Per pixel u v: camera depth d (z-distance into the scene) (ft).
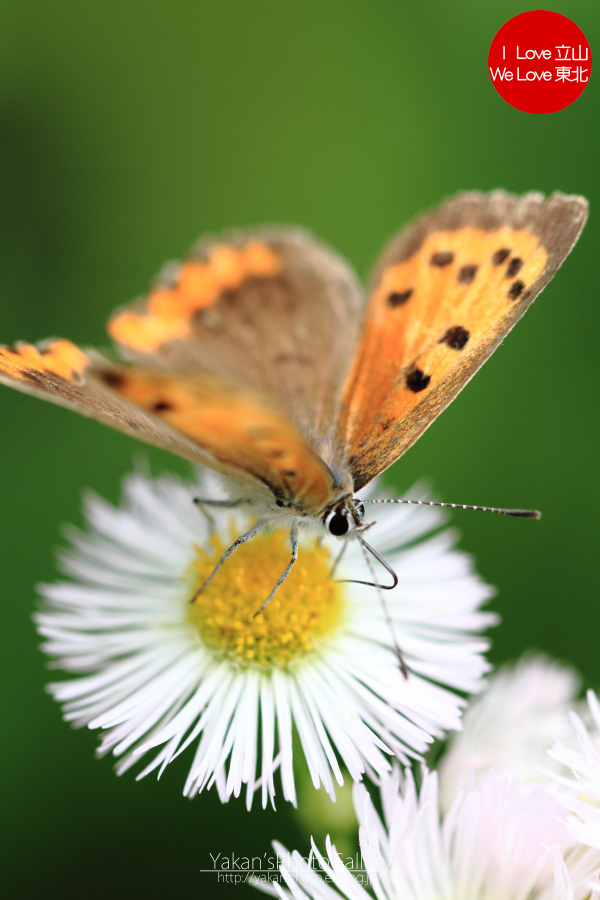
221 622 0.48
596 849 0.44
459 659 0.47
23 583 0.54
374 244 0.58
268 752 0.45
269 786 0.45
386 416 0.48
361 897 0.43
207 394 0.45
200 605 0.48
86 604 0.49
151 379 0.44
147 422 0.47
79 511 0.55
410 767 0.45
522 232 0.47
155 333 0.48
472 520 0.55
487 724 0.47
